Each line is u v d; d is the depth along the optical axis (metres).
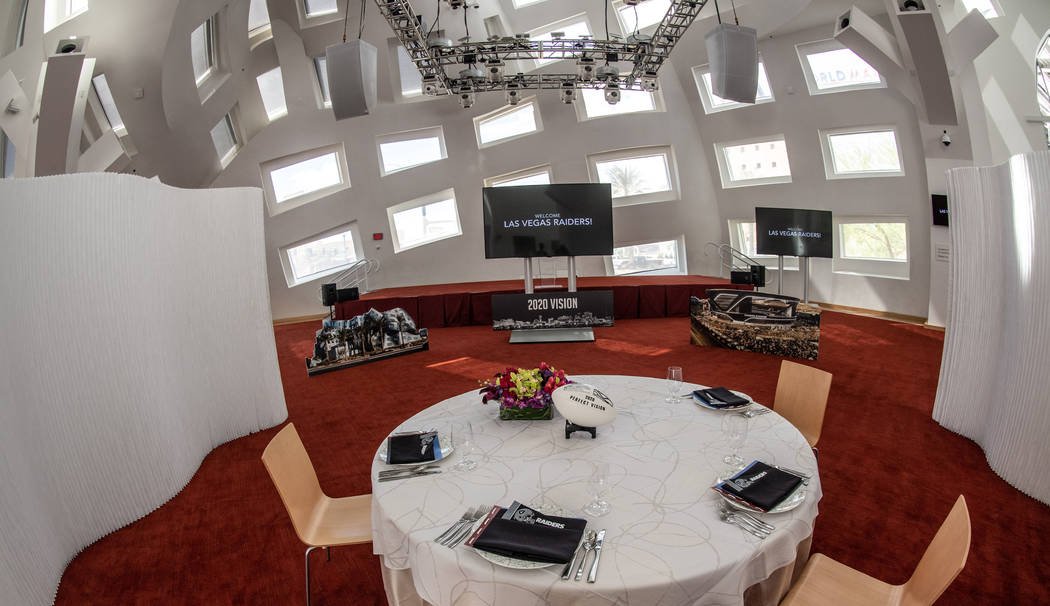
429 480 2.17
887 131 8.70
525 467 2.25
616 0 9.94
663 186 11.31
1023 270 3.42
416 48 7.94
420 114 10.66
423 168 10.86
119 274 3.27
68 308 3.00
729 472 2.14
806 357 6.46
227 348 4.52
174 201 3.98
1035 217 3.31
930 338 7.52
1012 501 3.28
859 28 6.58
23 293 2.80
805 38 8.66
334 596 2.62
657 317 9.29
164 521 3.36
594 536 1.76
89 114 8.32
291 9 9.34
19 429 2.67
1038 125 7.16
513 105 10.45
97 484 3.15
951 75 6.64
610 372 6.20
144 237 3.51
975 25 6.29
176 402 3.81
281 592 2.66
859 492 3.43
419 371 6.56
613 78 8.45
